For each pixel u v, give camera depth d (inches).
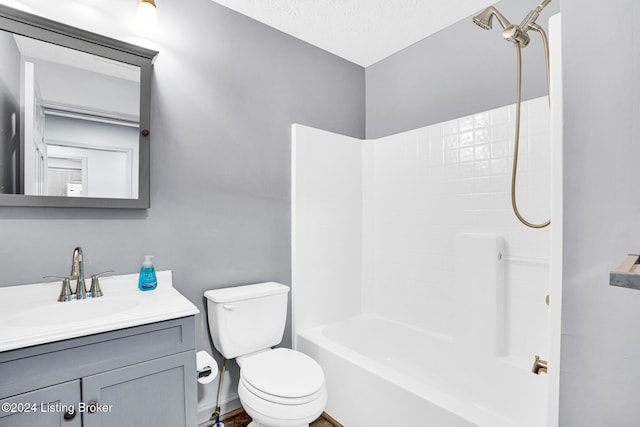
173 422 49.3
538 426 59.5
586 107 30.0
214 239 73.7
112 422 44.4
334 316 93.7
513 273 69.3
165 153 67.1
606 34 28.7
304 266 87.4
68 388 41.3
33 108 53.5
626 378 28.0
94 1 59.7
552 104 33.4
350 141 99.0
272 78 84.4
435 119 89.0
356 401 65.4
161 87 66.7
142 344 46.9
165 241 66.9
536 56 70.2
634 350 27.6
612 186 28.4
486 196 74.0
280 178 85.0
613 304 28.7
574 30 30.8
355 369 65.7
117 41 59.6
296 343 84.7
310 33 88.2
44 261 54.6
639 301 27.5
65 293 53.1
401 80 97.5
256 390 54.7
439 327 83.2
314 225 89.8
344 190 97.1
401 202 93.0
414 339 85.4
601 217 29.1
